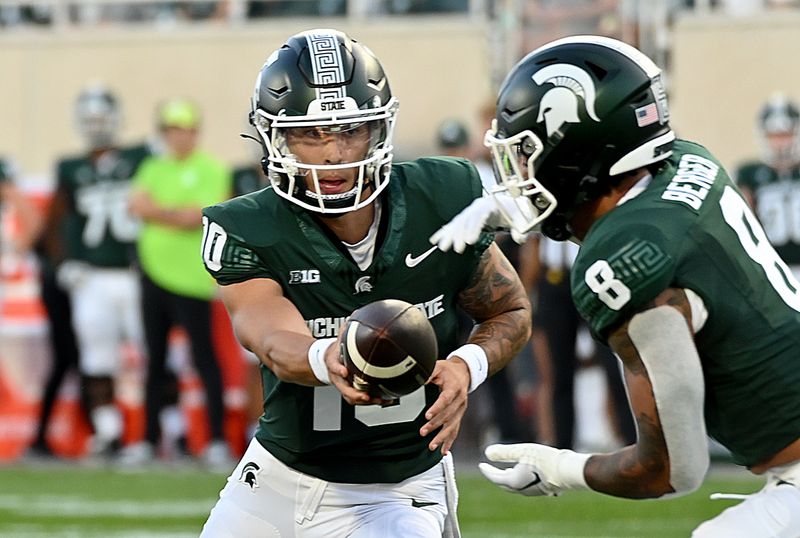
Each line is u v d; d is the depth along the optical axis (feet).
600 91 30.91
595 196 31.71
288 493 35.99
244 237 34.50
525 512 71.82
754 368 30.27
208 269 34.96
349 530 35.65
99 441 96.32
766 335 30.27
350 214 34.50
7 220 98.48
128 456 90.58
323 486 35.68
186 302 86.94
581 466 32.37
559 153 31.27
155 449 90.48
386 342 30.14
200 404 95.25
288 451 35.70
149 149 94.17
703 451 29.99
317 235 34.50
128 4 115.55
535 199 32.17
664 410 29.58
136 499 77.10
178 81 110.52
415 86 107.86
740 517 30.19
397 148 107.65
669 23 104.94
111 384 95.09
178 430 96.17
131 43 111.04
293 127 33.73
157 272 86.94
